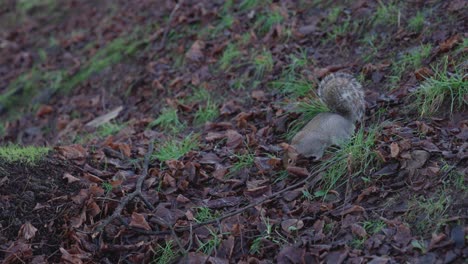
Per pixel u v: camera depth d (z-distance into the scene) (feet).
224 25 14.20
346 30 12.80
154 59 14.46
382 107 11.09
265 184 10.47
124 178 10.80
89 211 10.28
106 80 14.60
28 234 10.00
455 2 12.16
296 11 13.64
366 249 9.37
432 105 10.66
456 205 9.44
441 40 11.80
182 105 12.65
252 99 12.35
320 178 10.23
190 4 15.24
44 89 15.23
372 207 9.77
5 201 10.20
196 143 11.53
